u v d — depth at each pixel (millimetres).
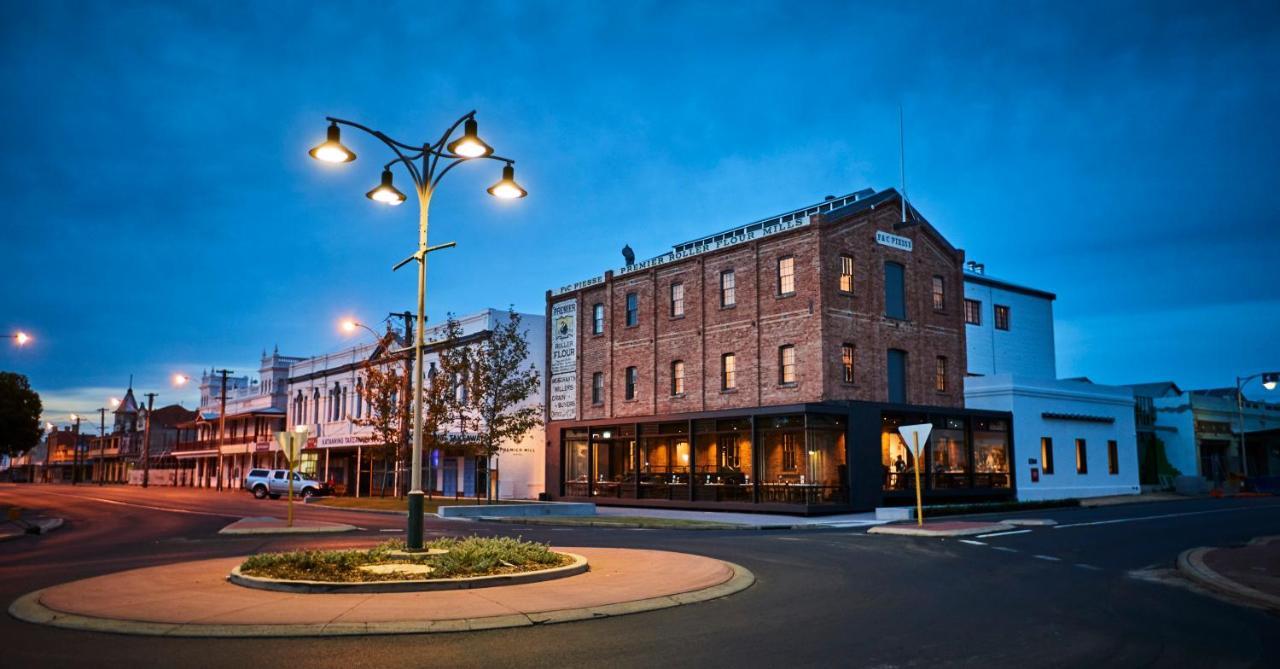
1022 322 47219
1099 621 10102
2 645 8586
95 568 15695
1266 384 46438
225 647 8523
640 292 40969
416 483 14289
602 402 42156
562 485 43031
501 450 39688
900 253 37281
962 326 39719
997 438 37812
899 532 21953
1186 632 9469
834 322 33781
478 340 46375
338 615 9812
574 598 11055
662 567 14211
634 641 8891
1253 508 31484
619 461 40719
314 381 62500
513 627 9586
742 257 36719
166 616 9758
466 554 13398
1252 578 12984
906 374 36750
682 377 38719
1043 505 32594
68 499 51438
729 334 36781
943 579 13664
